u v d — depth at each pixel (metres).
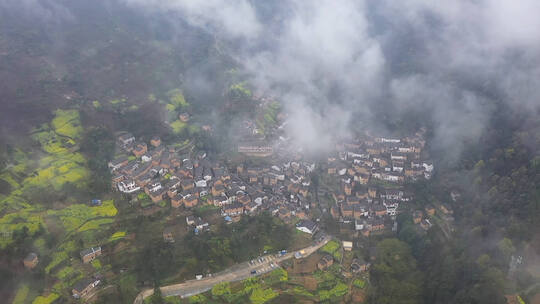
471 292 138.38
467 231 173.00
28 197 174.88
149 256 159.25
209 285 157.50
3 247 150.25
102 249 161.12
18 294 140.62
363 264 170.12
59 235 163.12
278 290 158.12
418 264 171.25
